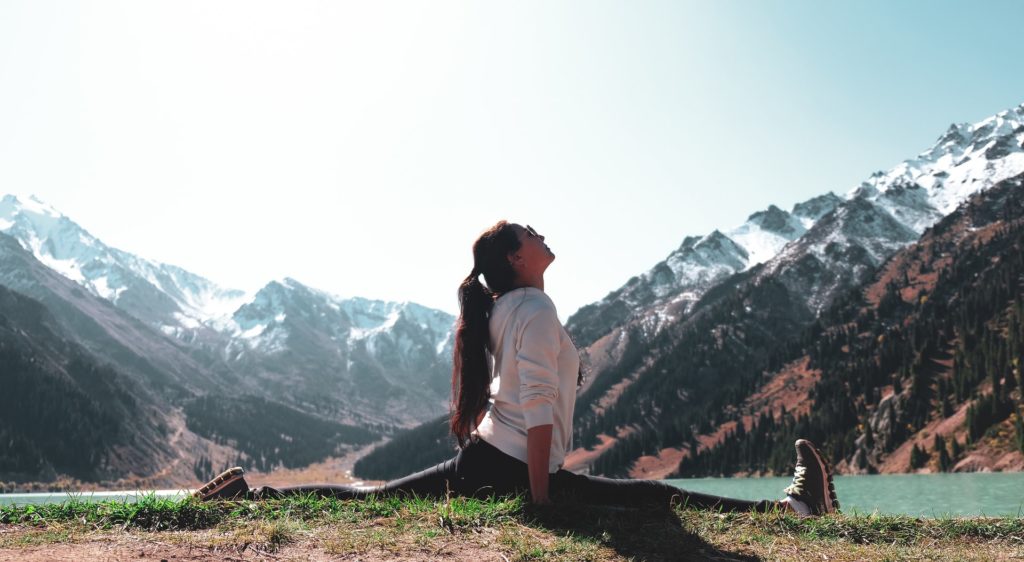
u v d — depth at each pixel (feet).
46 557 9.29
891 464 426.10
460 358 13.56
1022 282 574.56
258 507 13.03
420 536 11.11
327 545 10.57
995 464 350.02
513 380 13.26
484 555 10.41
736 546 11.81
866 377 558.56
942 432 422.41
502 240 13.74
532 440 12.58
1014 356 446.19
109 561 9.23
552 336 12.92
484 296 13.85
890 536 13.20
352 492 14.20
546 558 10.34
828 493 15.30
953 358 519.60
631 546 11.23
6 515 12.00
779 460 505.25
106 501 12.90
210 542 10.43
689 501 14.44
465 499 12.91
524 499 12.96
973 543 12.98
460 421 13.41
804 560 11.02
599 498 13.82
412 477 14.14
